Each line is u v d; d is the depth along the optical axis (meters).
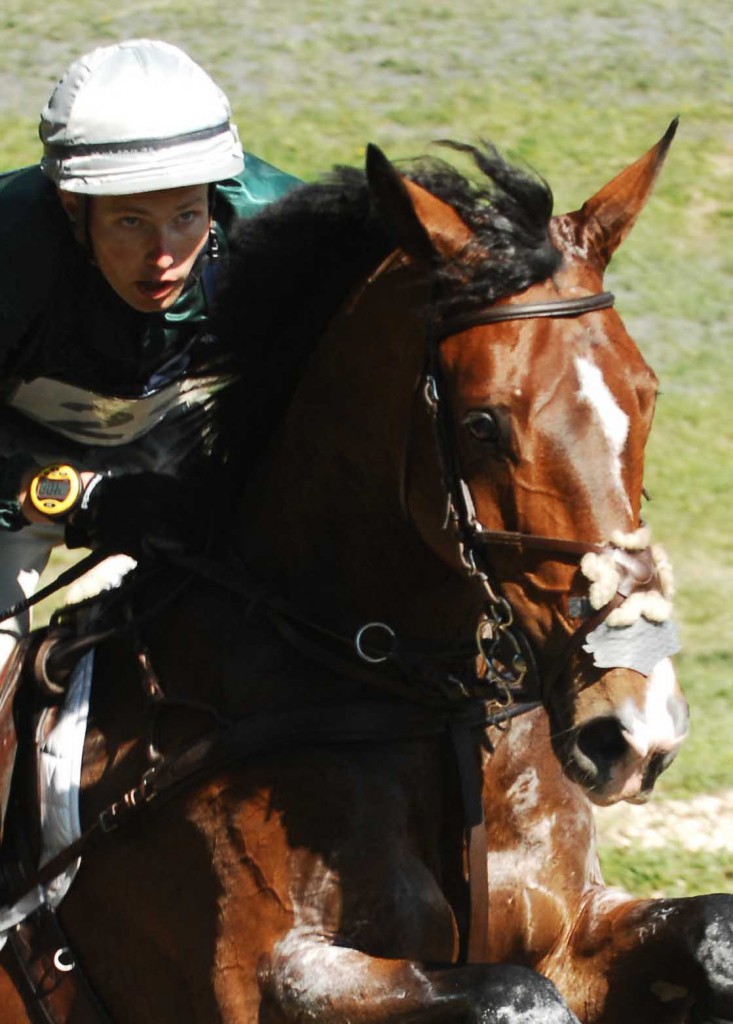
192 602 5.65
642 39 22.00
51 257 5.71
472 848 5.27
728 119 20.31
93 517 5.84
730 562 12.81
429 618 5.36
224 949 5.19
